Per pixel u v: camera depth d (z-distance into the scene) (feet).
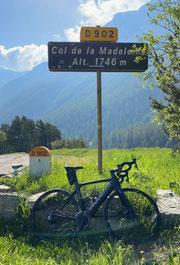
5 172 28.07
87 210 15.83
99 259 12.78
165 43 20.59
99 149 26.09
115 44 25.81
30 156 24.54
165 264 12.35
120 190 15.98
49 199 17.97
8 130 331.36
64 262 13.42
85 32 25.67
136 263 12.86
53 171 25.16
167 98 24.26
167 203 17.24
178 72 21.52
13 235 16.61
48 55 25.54
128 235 16.02
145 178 22.70
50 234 16.55
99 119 26.05
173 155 30.37
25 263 12.62
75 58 25.66
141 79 22.98
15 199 18.29
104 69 25.86
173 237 15.25
